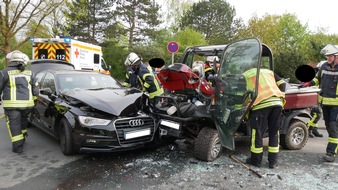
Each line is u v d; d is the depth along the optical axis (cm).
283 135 522
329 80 475
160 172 408
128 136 440
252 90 376
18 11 1406
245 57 398
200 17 3425
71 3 1592
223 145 425
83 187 356
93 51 1279
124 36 3041
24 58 486
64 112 463
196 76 446
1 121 720
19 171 402
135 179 383
